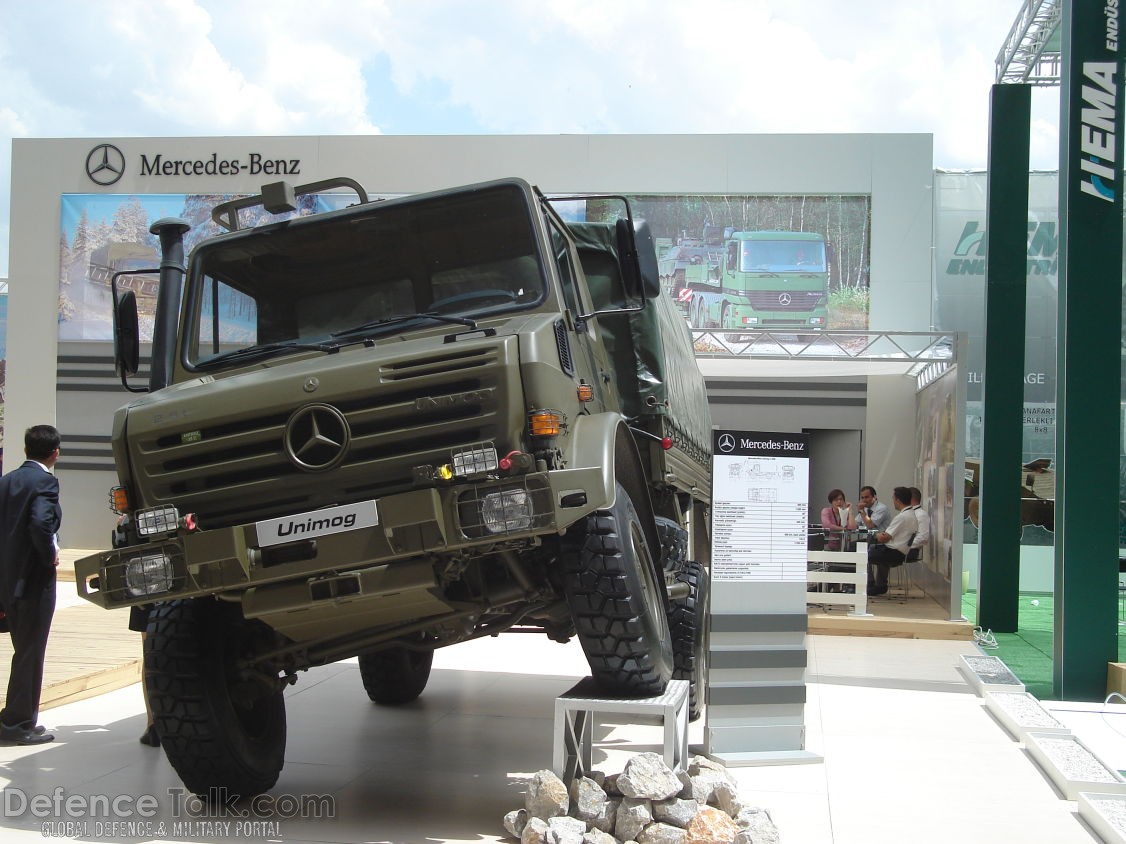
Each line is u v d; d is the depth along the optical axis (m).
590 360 5.20
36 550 5.87
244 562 4.07
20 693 5.88
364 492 4.14
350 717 6.87
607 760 5.76
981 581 12.84
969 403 18.69
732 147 18.44
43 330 19.94
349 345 4.66
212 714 4.49
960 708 7.57
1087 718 7.55
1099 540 8.34
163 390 4.68
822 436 19.80
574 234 6.08
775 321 18.38
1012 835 4.57
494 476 3.99
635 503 5.03
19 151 19.97
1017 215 12.82
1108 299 8.39
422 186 18.84
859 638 11.59
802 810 4.88
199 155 19.50
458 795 4.98
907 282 18.20
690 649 6.47
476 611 4.60
